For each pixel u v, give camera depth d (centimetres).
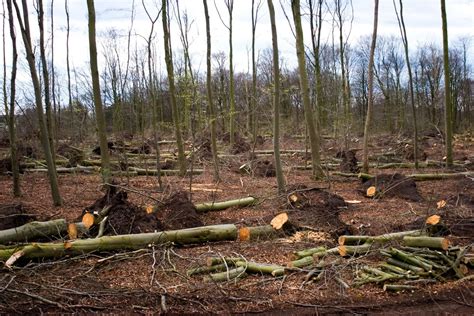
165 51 1294
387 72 3788
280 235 727
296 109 2209
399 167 1608
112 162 1546
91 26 911
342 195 1083
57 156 1669
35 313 478
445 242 607
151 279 551
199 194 1079
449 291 552
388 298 533
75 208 923
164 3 1249
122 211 700
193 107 1354
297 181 1287
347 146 1695
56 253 592
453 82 3834
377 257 628
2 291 489
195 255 634
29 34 912
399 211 899
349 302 521
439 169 1529
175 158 1702
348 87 2114
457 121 3966
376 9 1305
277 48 938
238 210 900
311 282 561
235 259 603
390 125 3250
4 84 1083
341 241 661
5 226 714
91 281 549
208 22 1346
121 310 489
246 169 1447
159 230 690
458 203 931
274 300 519
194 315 486
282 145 2028
